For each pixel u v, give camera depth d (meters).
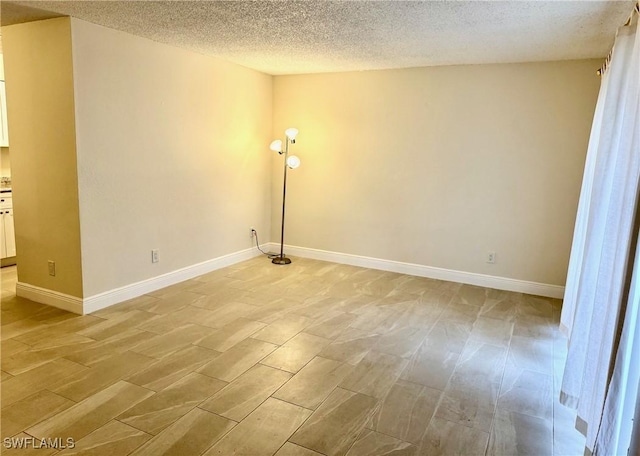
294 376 2.80
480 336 3.51
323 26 3.34
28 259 3.87
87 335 3.27
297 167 5.65
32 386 2.58
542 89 4.39
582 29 3.19
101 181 3.67
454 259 4.99
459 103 4.73
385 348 3.24
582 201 3.41
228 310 3.88
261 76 5.46
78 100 3.41
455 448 2.17
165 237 4.38
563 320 3.58
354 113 5.27
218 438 2.18
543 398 2.65
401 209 5.19
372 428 2.30
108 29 3.56
